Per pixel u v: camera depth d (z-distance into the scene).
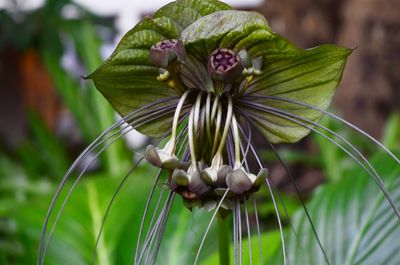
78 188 1.41
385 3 2.34
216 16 0.99
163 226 1.01
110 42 3.47
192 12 1.00
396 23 2.34
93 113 2.25
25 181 2.10
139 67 1.03
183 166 0.99
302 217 1.26
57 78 2.32
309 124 1.05
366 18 2.38
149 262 1.02
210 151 1.01
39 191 1.99
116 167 2.14
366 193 1.25
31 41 3.32
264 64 1.02
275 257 1.24
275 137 1.06
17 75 3.88
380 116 2.39
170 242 1.33
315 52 1.01
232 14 0.99
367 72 2.39
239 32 0.99
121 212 1.38
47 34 3.21
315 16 2.42
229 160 1.01
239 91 1.02
